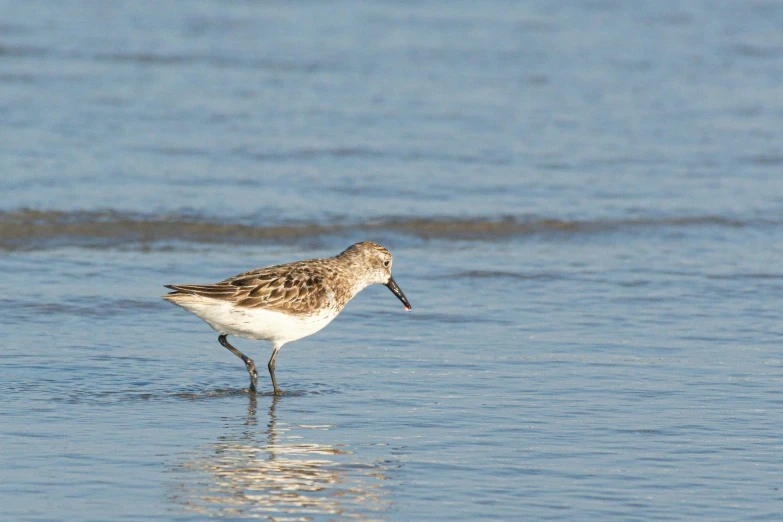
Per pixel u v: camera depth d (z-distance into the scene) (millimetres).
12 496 8898
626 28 40469
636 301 16125
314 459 10023
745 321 15148
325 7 41531
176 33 36344
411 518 8750
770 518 8781
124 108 27344
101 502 8875
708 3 44719
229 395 12000
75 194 20500
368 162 23953
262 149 24453
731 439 10641
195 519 8625
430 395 12031
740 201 22156
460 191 22172
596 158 25047
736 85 33188
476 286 16891
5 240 18328
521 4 43750
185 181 21859
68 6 39156
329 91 30281
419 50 35594
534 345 13992
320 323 12281
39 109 26719
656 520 8719
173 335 14242
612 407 11617
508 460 10031
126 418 11062
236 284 11711
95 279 16516
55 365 12758
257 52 34312
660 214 21078
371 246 13062
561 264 18234
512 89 31609
